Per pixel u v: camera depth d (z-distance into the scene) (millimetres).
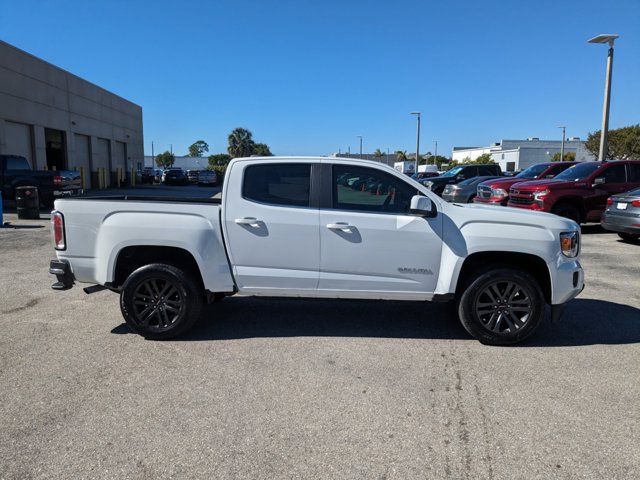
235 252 4965
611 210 11172
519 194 13195
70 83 29828
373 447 3191
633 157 45875
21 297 6660
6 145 23281
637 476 2902
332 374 4262
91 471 2934
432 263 4930
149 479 2869
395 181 5008
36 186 16828
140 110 44438
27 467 2963
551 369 4391
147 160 117875
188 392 3912
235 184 4969
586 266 8938
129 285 4945
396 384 4078
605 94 18750
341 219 4902
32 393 3887
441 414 3602
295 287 5020
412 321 5742
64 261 5031
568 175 13422
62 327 5453
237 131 80562
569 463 3027
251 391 3934
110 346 4887
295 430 3379
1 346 4871
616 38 18109
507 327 4984
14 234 12250
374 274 4969
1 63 22625
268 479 2871
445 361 4566
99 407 3670
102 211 4965
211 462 3023
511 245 4816
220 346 4898
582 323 5691
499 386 4051
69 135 29781
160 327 5023
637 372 4332
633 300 6684
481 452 3139
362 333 5316
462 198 17922
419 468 2979
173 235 4898
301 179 5000
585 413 3623
